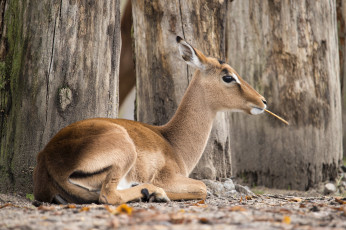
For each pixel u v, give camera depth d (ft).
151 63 42.86
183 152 34.78
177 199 32.09
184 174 34.40
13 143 33.88
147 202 29.63
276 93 55.47
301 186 54.19
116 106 37.47
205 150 41.47
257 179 56.39
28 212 23.80
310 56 55.21
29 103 33.99
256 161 56.24
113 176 28.45
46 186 28.81
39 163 29.22
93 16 35.65
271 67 55.88
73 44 34.78
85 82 35.14
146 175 31.17
